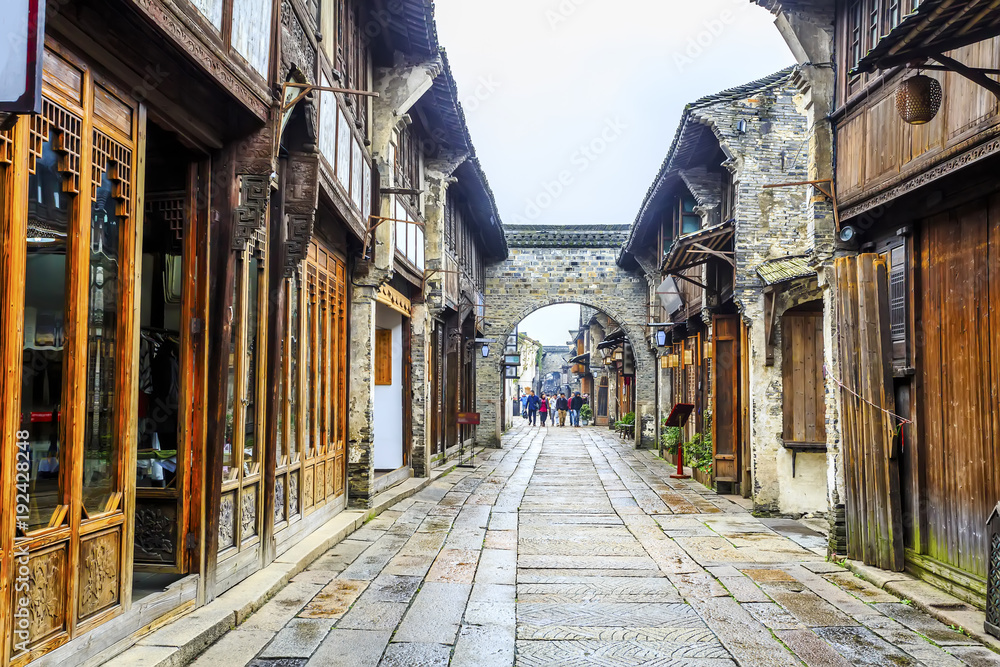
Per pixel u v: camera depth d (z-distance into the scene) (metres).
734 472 13.69
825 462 11.80
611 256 27.17
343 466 10.59
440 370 18.88
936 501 6.97
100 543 4.31
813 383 11.75
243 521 6.48
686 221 16.86
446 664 5.04
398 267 13.15
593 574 7.79
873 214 7.68
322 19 8.47
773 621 6.12
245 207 5.80
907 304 7.28
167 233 6.04
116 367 4.57
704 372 16.72
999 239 5.91
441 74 12.59
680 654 5.34
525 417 56.06
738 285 12.11
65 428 3.99
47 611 3.80
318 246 9.10
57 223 4.00
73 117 4.01
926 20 4.64
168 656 4.47
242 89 5.37
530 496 13.84
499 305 27.31
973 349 6.29
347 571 7.63
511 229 27.56
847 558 8.07
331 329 9.95
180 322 5.73
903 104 5.56
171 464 5.86
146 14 4.00
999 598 5.50
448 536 9.75
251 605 5.89
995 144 5.54
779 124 12.27
